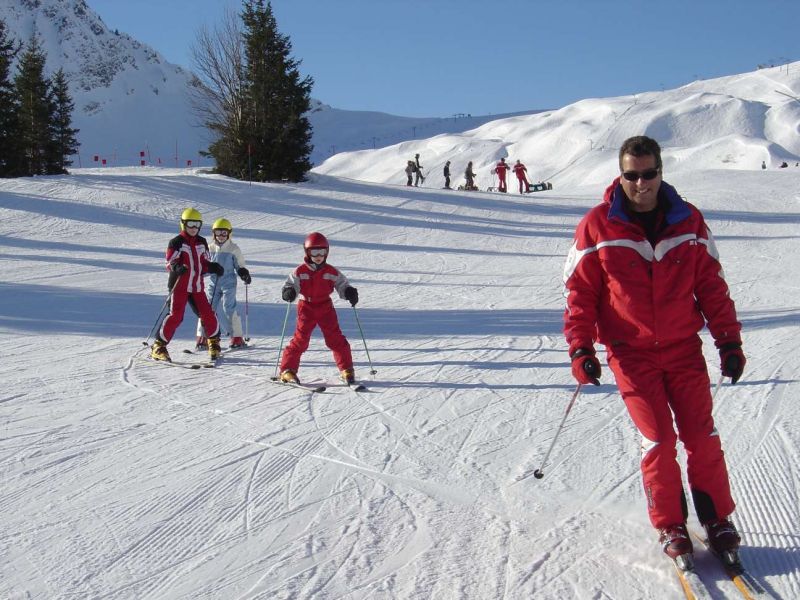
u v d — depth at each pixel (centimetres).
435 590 318
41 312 1038
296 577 331
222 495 425
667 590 313
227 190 2494
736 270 1423
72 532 378
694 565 326
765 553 338
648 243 331
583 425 541
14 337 880
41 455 486
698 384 334
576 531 370
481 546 357
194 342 884
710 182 3456
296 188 2712
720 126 9850
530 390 645
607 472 448
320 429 546
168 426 551
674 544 323
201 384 679
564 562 340
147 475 454
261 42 3031
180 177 2600
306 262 680
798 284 1238
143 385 672
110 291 1221
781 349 749
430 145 12019
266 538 371
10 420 559
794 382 624
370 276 1445
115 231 1872
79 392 643
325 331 682
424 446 505
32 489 432
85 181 2356
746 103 10300
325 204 2458
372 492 427
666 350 337
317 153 15162
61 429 540
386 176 10912
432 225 2228
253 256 1656
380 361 770
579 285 343
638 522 378
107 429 542
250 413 587
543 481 437
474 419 565
